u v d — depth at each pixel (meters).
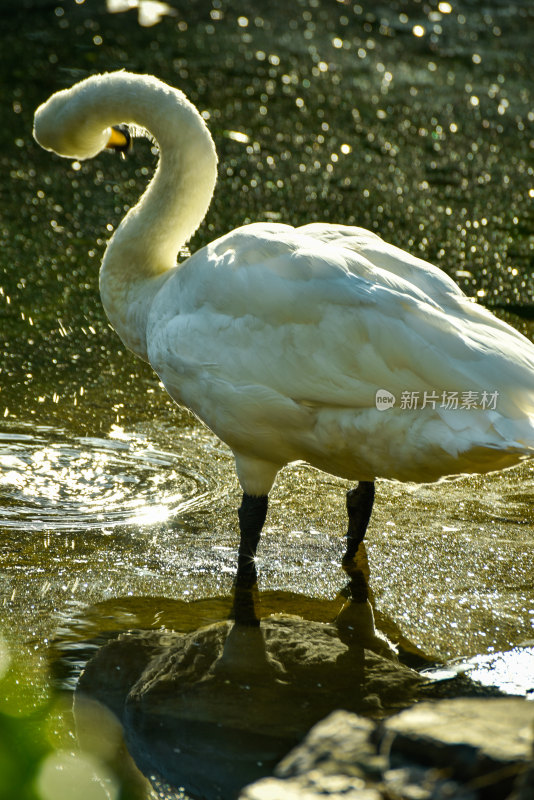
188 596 7.99
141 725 6.36
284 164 19.28
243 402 7.68
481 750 4.70
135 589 8.05
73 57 23.73
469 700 5.23
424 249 16.20
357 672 7.02
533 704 5.16
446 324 7.21
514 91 24.27
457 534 9.07
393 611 7.87
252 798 4.71
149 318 8.61
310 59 25.23
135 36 25.64
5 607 7.70
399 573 8.43
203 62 24.23
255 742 6.23
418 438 7.05
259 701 6.65
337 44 26.58
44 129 9.89
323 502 9.65
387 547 8.84
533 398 7.03
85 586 8.05
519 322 13.95
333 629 7.59
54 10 27.09
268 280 7.64
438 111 22.61
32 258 15.34
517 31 28.86
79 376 12.09
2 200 17.25
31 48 24.12
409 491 9.88
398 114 22.23
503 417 6.90
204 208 9.57
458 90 24.02
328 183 18.56
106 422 11.04
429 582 8.30
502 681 6.95
